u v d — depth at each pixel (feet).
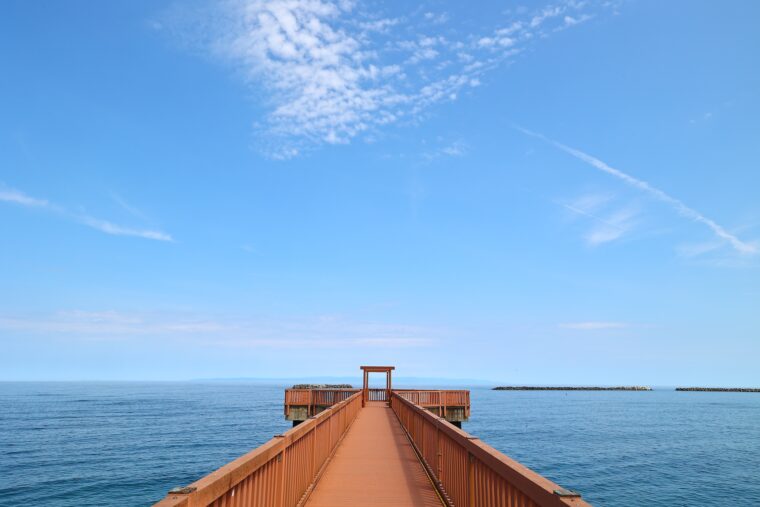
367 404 95.14
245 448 137.59
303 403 91.35
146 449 135.64
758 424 227.20
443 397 89.86
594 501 82.43
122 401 410.52
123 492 86.48
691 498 85.05
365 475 29.81
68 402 392.27
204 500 8.91
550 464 116.26
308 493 23.76
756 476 104.47
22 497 82.99
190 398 476.95
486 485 14.65
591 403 419.33
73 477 98.73
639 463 119.03
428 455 30.01
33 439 157.07
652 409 338.34
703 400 497.87
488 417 257.14
